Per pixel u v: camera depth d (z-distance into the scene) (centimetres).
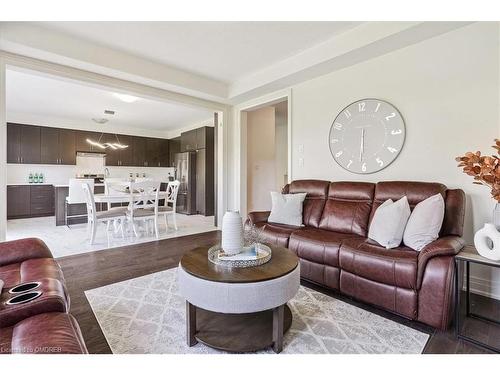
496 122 221
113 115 630
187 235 443
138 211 430
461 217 208
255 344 151
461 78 238
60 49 283
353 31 275
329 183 315
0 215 275
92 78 333
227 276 150
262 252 189
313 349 153
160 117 652
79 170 710
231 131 500
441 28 238
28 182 645
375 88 296
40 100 502
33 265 161
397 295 185
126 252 347
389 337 165
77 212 534
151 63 353
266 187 568
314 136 360
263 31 278
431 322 171
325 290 236
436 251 171
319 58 307
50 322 102
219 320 177
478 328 174
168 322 182
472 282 231
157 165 837
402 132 275
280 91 404
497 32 221
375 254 196
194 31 277
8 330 101
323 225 291
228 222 184
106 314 193
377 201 263
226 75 403
